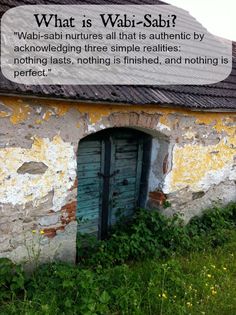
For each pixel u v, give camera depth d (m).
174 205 5.27
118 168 4.93
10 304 3.18
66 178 3.83
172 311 3.40
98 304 3.22
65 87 3.33
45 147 3.58
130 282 3.72
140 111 4.30
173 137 4.87
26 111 3.36
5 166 3.35
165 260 4.46
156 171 5.08
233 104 5.37
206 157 5.56
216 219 5.70
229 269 4.37
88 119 3.85
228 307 3.55
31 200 3.61
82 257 4.41
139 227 4.67
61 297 3.32
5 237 3.51
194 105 4.55
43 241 3.81
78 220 4.55
